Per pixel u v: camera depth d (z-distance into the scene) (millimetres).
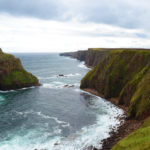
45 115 52156
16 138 38250
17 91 83375
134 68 67500
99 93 76938
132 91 56719
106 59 84312
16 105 61531
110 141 35656
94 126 44094
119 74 70062
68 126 44438
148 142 23938
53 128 43250
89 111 55406
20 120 48188
